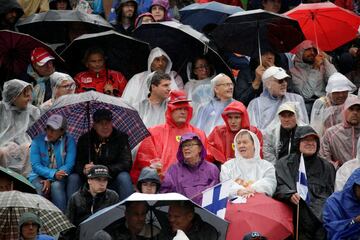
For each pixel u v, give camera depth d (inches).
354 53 1804.9
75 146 1424.7
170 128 1478.8
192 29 1681.8
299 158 1411.2
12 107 1507.1
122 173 1407.5
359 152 1414.9
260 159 1408.7
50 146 1422.2
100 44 1654.8
